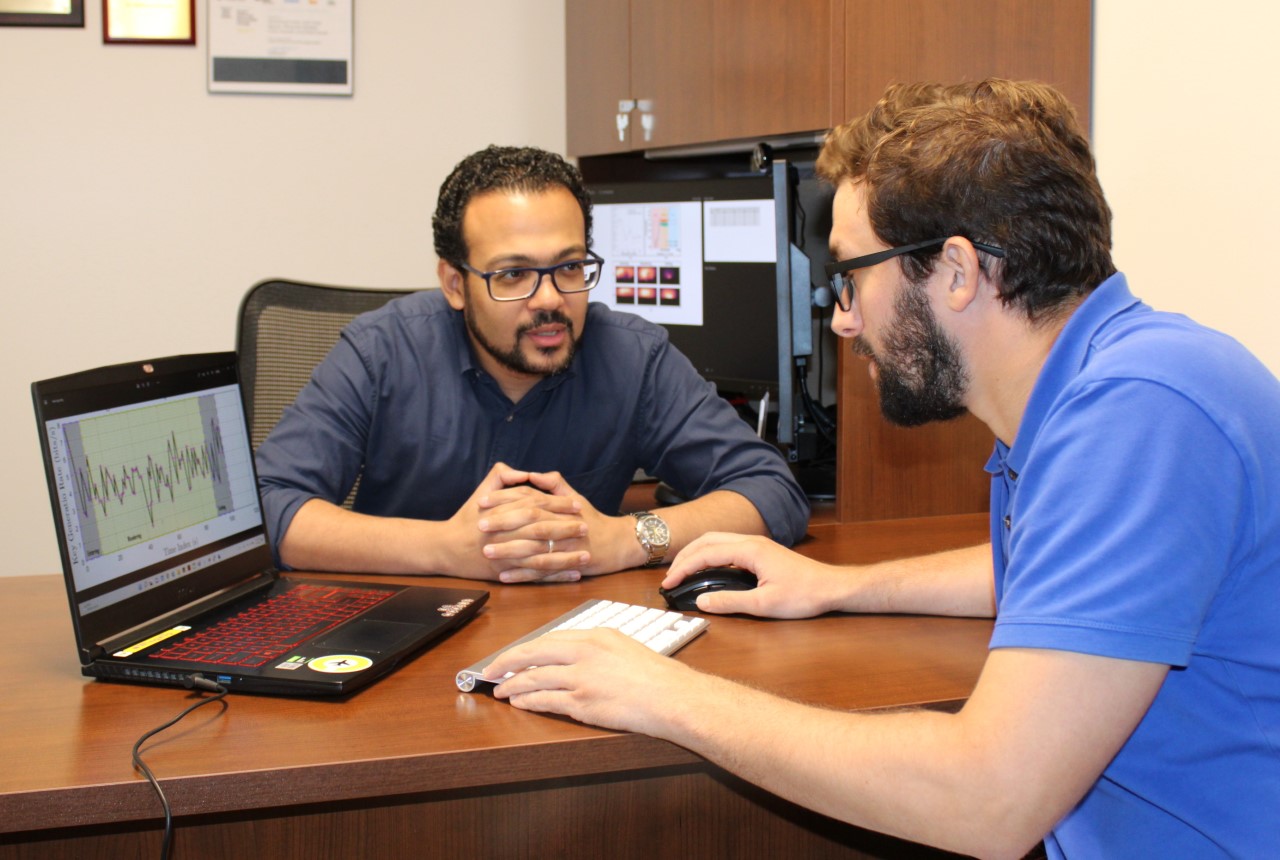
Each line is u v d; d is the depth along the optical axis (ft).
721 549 4.34
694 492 5.88
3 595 4.59
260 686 3.37
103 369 3.70
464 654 3.76
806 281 6.52
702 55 7.31
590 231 5.51
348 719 3.20
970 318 3.23
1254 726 2.86
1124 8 5.95
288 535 4.84
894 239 3.28
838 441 6.23
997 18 6.10
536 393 5.69
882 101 3.51
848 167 3.49
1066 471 2.80
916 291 3.28
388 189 10.03
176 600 3.86
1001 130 3.14
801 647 3.84
